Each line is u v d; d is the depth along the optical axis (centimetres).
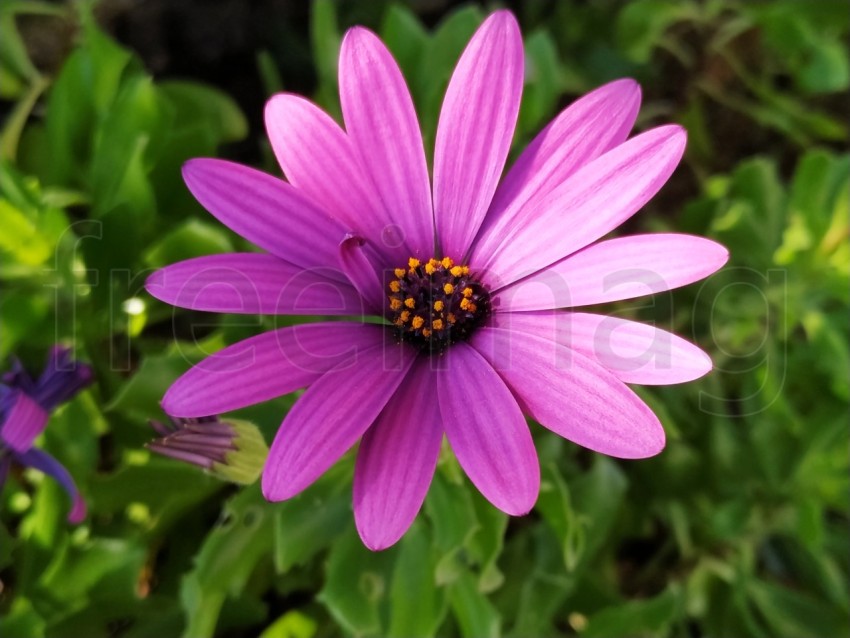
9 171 11
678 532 11
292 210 7
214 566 9
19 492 11
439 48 12
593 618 10
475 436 7
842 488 11
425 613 9
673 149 7
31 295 11
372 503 6
